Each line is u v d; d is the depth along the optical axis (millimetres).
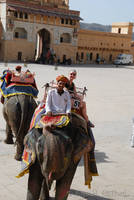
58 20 57938
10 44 52406
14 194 6906
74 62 61938
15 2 51844
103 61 68062
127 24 73688
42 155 4938
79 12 60656
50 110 5609
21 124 7496
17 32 54031
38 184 5266
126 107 18141
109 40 69625
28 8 53562
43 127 5242
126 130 13109
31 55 55156
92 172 6562
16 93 8148
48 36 59094
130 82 32219
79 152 5492
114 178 8156
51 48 56281
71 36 60594
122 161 9414
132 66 64750
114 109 17266
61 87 5703
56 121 5438
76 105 6195
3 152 9320
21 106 7738
